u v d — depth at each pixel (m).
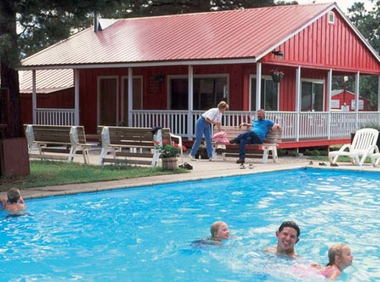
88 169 13.63
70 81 27.11
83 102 25.30
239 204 9.71
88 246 6.86
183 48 20.73
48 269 5.95
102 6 12.67
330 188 11.73
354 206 9.59
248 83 21.11
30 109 26.06
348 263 5.76
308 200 10.17
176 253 6.50
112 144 14.60
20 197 8.91
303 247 6.82
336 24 22.58
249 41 19.77
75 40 25.38
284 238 6.22
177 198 10.30
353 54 23.56
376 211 9.15
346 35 23.14
